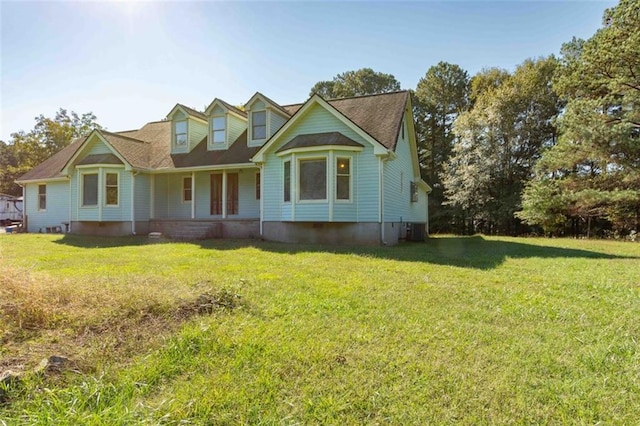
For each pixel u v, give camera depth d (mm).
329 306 4113
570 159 15844
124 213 15203
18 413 1966
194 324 3383
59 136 37219
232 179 15906
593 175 17125
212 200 16156
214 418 2016
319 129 12258
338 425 1986
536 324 3641
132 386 2305
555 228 19094
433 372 2582
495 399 2252
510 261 8219
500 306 4234
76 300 3723
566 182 16938
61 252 9328
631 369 2662
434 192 30297
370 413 2102
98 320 3287
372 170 11406
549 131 24422
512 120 24672
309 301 4301
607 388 2396
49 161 20672
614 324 3621
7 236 14977
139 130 20062
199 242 12070
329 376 2510
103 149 15688
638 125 14656
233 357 2768
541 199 17375
